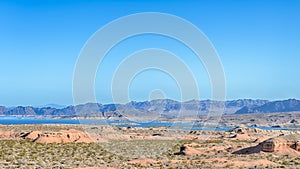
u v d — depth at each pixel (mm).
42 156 64500
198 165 53719
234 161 58438
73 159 60656
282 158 64000
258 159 61406
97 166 51812
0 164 51812
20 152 68625
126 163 55625
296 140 72188
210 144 88375
